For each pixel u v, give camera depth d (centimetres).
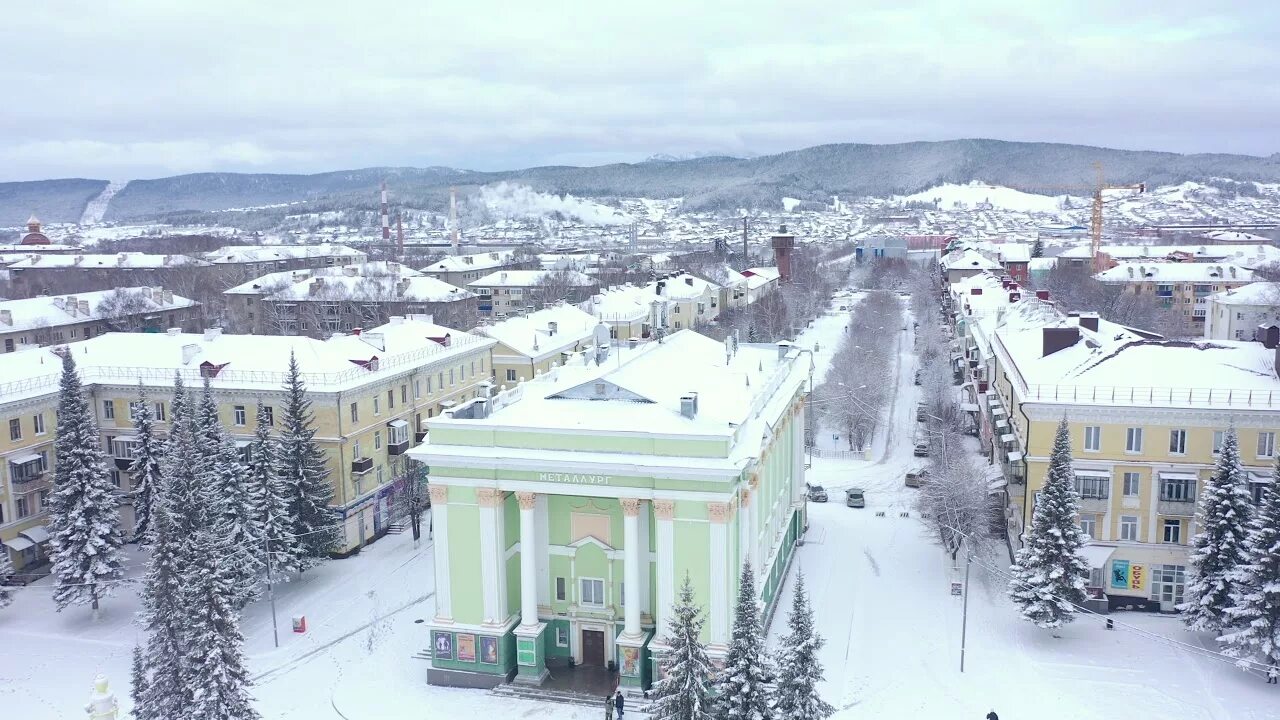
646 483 5553
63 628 6881
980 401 10412
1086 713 5312
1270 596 5538
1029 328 8800
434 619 5947
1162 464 6481
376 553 8225
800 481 8362
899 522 8844
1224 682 5612
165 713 4828
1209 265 19050
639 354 7138
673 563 5550
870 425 11800
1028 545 6350
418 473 8725
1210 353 6938
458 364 10350
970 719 5309
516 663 5994
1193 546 6191
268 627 6781
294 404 7450
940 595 7056
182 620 5153
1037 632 6353
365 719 5522
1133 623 6438
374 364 8775
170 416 8500
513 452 5703
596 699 5669
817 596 7106
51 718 5622
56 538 7069
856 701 5541
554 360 11844
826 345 17562
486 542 5812
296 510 7431
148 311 15888
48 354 8806
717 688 4619
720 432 5538
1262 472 6362
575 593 6041
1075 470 6625
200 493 6138
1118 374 6800
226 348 8844
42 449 8094
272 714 5594
